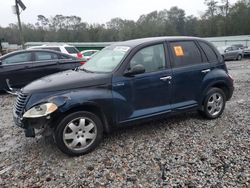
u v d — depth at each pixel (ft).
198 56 15.55
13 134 15.07
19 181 10.16
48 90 11.48
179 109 14.74
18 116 11.89
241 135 13.91
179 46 14.90
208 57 15.98
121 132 14.67
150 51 13.80
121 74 12.74
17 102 12.31
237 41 117.29
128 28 228.43
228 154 11.77
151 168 10.79
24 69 25.71
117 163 11.26
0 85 25.18
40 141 13.91
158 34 229.04
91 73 13.20
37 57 26.55
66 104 11.24
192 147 12.59
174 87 14.34
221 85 16.67
